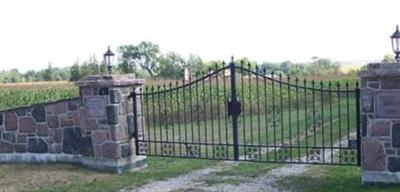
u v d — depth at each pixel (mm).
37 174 8656
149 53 36688
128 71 31500
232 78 8203
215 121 17234
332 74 24219
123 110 8836
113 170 8695
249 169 8680
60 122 9469
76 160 9367
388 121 6773
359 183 7156
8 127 9984
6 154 10039
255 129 15195
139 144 9094
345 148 7570
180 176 8250
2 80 45969
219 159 8406
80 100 9141
